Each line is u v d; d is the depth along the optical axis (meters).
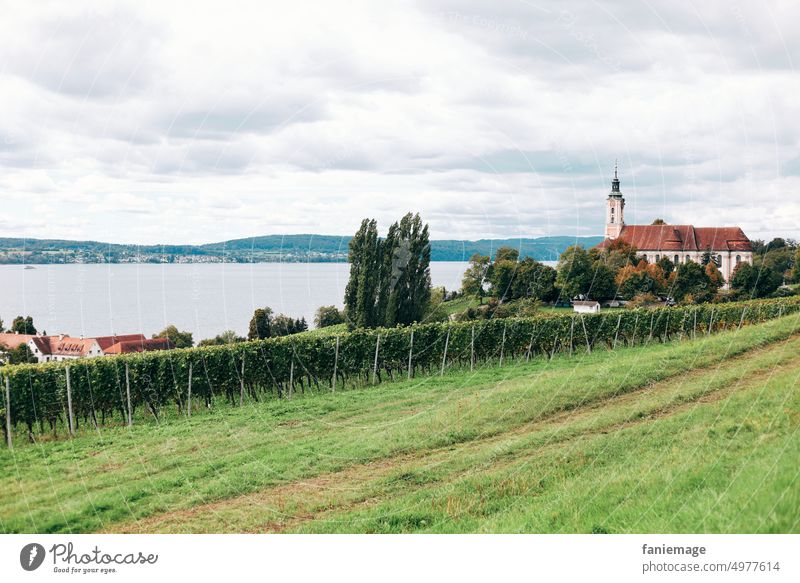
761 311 30.27
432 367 26.33
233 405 22.33
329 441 16.80
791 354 20.45
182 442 17.53
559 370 23.80
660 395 17.83
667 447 13.27
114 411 21.12
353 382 25.03
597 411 17.27
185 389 21.56
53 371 19.12
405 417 18.70
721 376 18.86
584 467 13.08
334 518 12.01
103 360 20.34
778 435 12.55
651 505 10.78
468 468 13.95
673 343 28.12
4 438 18.30
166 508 13.02
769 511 9.78
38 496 13.77
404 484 13.46
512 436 15.99
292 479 14.23
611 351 27.95
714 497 10.45
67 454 16.88
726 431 13.59
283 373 23.81
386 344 25.64
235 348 22.88
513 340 27.81
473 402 19.47
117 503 13.30
